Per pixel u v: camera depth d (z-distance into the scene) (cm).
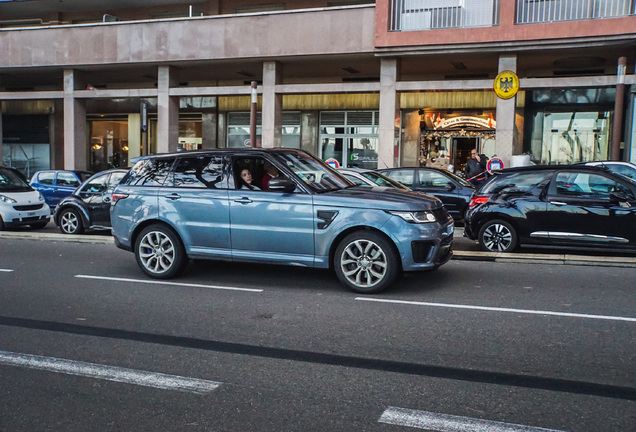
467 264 921
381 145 1894
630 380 425
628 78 1622
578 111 1964
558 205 962
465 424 353
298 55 1953
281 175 756
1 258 994
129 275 842
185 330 561
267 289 744
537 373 440
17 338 536
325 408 378
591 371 443
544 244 976
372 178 1111
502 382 422
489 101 2098
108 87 2627
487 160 1791
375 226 699
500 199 1008
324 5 2238
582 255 980
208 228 778
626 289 733
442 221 743
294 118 2384
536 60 1889
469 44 1753
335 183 799
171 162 824
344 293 719
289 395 400
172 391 409
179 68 2219
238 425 354
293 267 898
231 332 553
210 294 716
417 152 2214
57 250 1089
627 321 584
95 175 1312
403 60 1925
